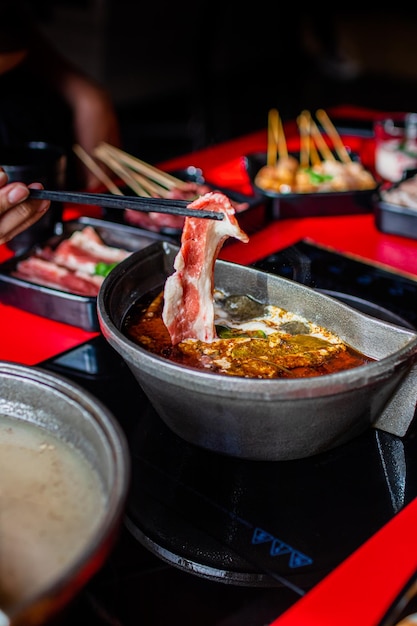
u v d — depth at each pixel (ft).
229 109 21.86
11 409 3.49
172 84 22.12
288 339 4.46
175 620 3.27
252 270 4.83
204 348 4.33
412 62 26.50
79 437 3.26
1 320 5.58
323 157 9.25
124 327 4.56
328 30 26.40
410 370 3.97
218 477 4.00
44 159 7.47
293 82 24.47
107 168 9.77
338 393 3.50
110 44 19.65
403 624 3.01
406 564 3.41
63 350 5.24
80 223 6.85
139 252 4.86
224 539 3.64
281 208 7.50
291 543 3.61
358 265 6.35
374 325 4.27
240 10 23.89
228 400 3.53
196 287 4.29
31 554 2.90
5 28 9.12
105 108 10.84
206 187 7.68
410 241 7.10
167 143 18.24
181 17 20.97
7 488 3.18
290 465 4.08
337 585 3.28
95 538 2.49
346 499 3.85
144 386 3.98
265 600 3.37
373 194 7.38
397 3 29.04
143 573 3.49
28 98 10.64
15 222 5.34
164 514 3.79
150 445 4.23
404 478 4.00
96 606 3.30
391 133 8.70
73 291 5.81
